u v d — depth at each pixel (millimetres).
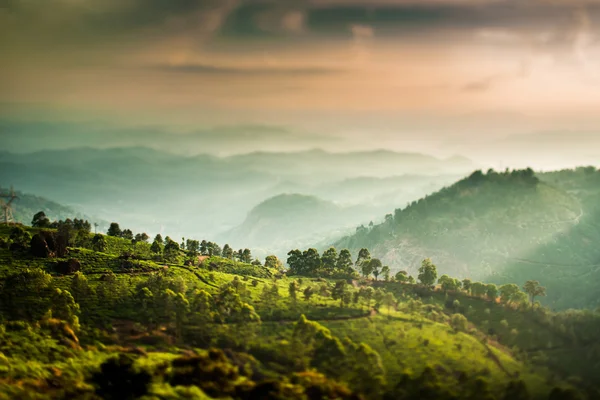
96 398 196875
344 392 195625
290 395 188625
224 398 191875
